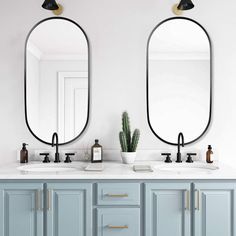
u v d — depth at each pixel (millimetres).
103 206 1915
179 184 1901
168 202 1903
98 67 2486
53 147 2467
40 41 2484
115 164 2281
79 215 1900
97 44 2486
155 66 2496
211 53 2498
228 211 1903
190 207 1905
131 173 1921
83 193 1912
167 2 2494
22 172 1966
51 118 2467
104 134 2482
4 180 1904
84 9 2492
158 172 1955
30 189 1901
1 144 2475
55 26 2492
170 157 2461
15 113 2475
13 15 2484
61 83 2473
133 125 2484
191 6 2289
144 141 2482
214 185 1904
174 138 2484
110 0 2492
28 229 1899
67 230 1897
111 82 2490
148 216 1899
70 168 2281
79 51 2484
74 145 2469
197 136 2484
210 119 2494
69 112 2469
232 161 2488
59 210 1897
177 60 2496
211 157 2404
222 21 2480
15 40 2482
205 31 2488
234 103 2492
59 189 1905
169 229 1900
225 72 2496
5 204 1913
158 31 2500
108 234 1901
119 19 2492
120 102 2490
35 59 2480
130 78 2492
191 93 2498
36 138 2465
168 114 2488
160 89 2494
